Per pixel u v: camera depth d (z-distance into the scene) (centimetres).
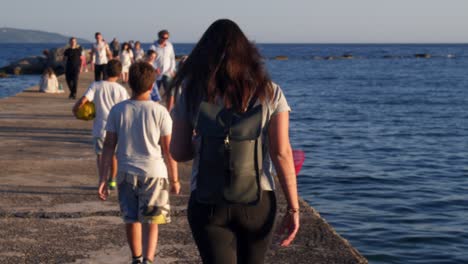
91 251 523
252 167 285
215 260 290
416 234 948
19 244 537
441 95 4169
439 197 1221
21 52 18738
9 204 668
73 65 2003
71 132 1246
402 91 4547
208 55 287
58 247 531
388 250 868
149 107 465
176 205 671
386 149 1888
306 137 2141
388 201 1180
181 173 844
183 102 293
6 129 1268
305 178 1398
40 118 1470
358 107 3309
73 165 899
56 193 723
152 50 1280
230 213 288
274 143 291
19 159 940
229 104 287
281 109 291
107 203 680
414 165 1606
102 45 2102
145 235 461
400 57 14825
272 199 296
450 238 929
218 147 283
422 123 2622
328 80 5931
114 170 732
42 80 2231
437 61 12088
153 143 463
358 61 12200
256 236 295
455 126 2527
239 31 293
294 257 508
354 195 1230
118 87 718
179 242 548
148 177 456
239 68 286
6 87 4038
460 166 1603
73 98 2028
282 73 7288
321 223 600
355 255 515
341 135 2202
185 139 296
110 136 469
